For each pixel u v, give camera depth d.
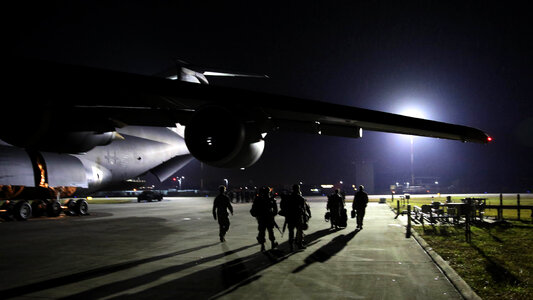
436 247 9.84
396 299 5.60
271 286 6.42
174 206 33.38
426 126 10.52
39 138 11.66
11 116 10.90
